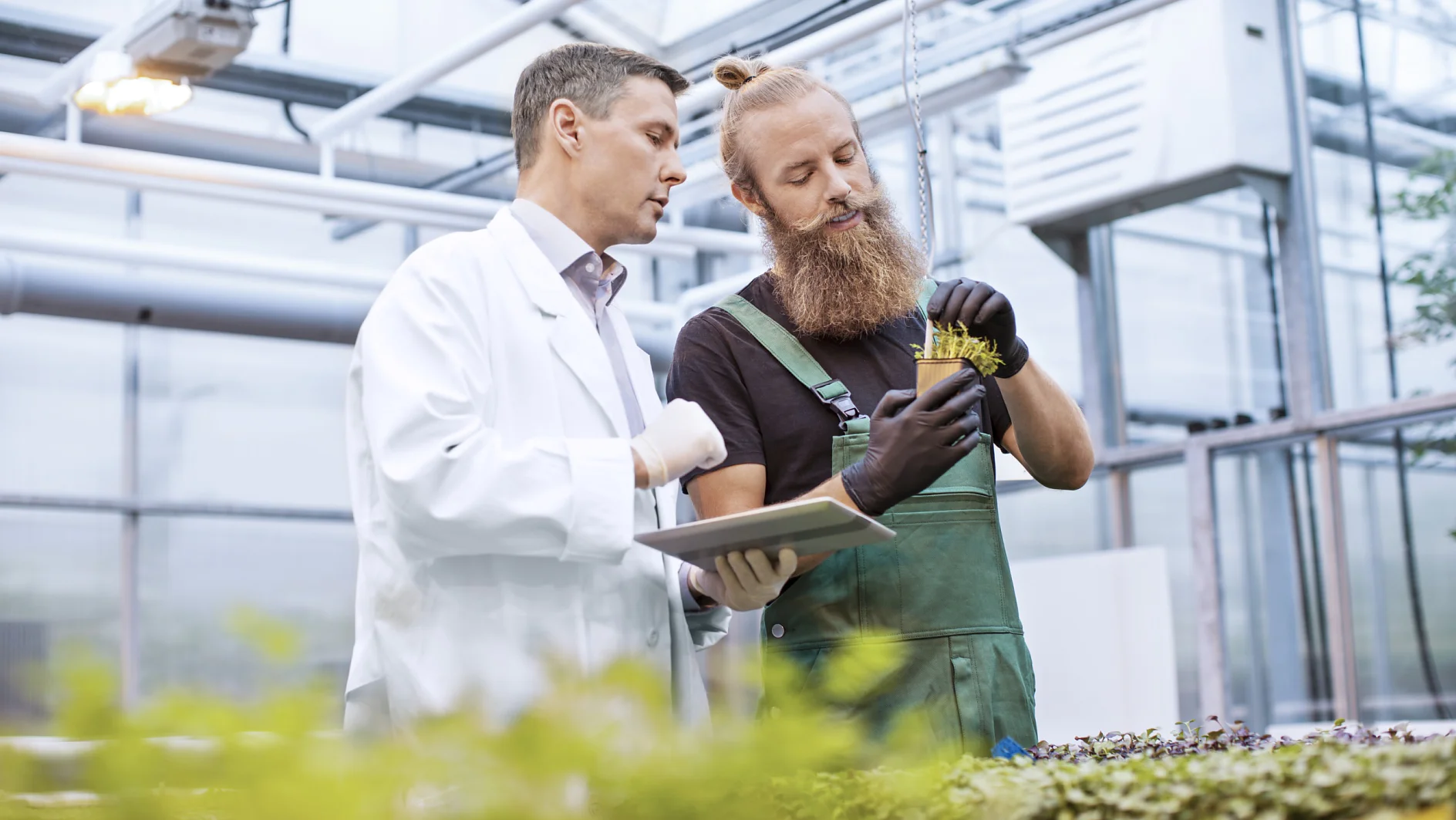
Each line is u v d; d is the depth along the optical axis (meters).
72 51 6.22
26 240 6.45
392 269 8.69
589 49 1.87
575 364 1.76
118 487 8.20
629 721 0.74
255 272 6.86
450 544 1.58
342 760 0.68
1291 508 7.02
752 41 5.92
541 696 0.74
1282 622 6.99
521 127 1.89
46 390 8.12
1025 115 7.43
